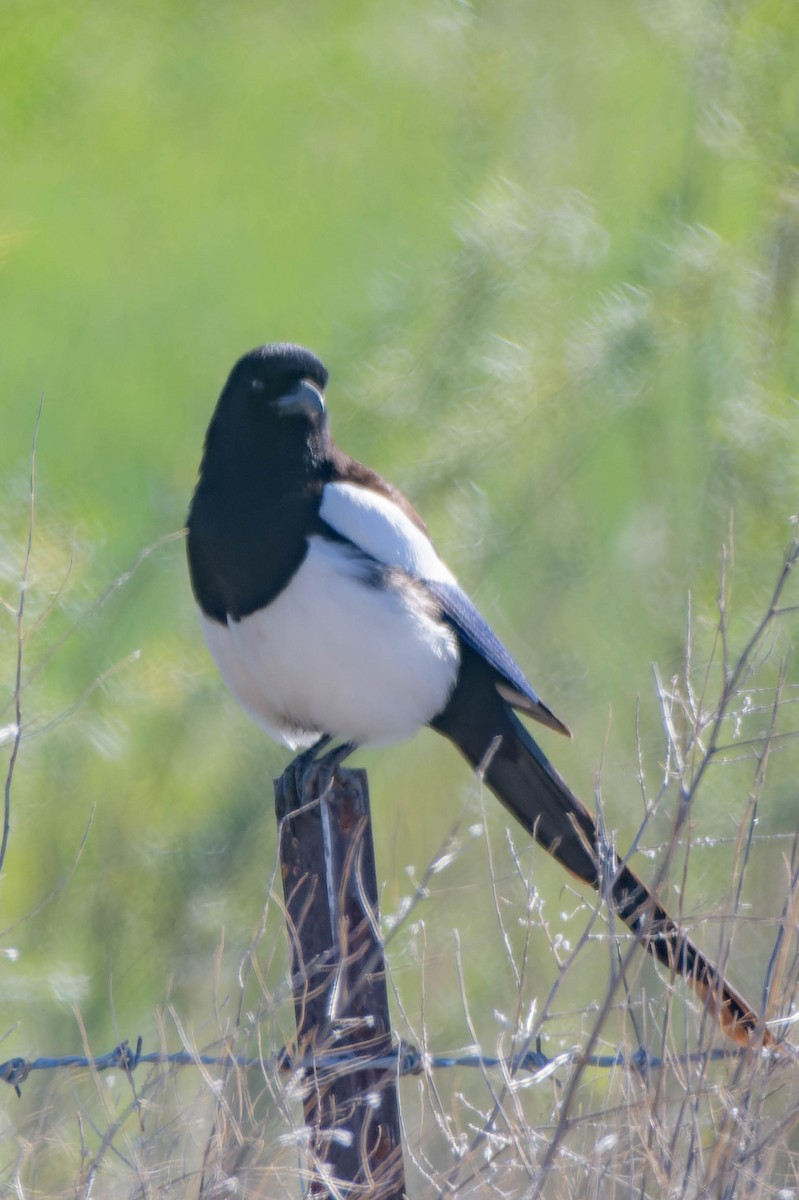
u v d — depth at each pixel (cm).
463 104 1452
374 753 1137
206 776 1174
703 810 977
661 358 1235
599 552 1281
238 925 1066
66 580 667
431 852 1061
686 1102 566
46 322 1719
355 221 1753
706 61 1259
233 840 1107
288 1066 578
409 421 1238
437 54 1516
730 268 1224
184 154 1873
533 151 1413
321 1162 559
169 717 1179
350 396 1290
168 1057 551
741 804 991
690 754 554
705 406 1248
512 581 1271
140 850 1103
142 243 1781
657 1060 574
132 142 1864
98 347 1692
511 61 1432
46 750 1159
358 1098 561
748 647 546
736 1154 544
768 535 1170
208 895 1084
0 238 1016
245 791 1132
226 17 1872
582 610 1263
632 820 989
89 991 1041
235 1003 885
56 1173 618
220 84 1881
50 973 1034
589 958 863
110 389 1653
